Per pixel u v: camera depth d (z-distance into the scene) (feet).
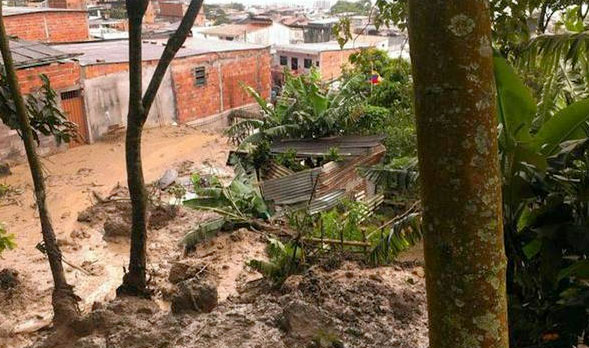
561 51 16.33
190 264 30.76
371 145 41.39
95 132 59.93
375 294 21.71
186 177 49.39
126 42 76.02
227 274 30.48
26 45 50.47
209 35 109.40
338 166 38.60
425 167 5.07
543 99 18.49
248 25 115.34
